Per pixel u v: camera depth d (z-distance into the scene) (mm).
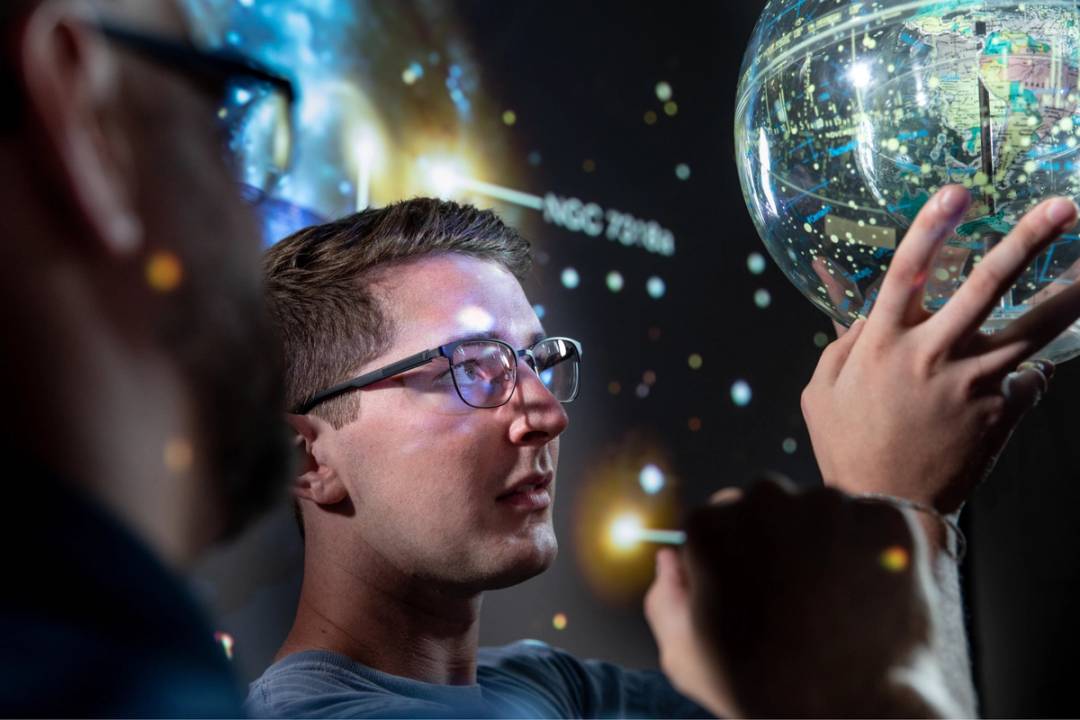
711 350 2301
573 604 2062
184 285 348
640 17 2277
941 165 610
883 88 623
